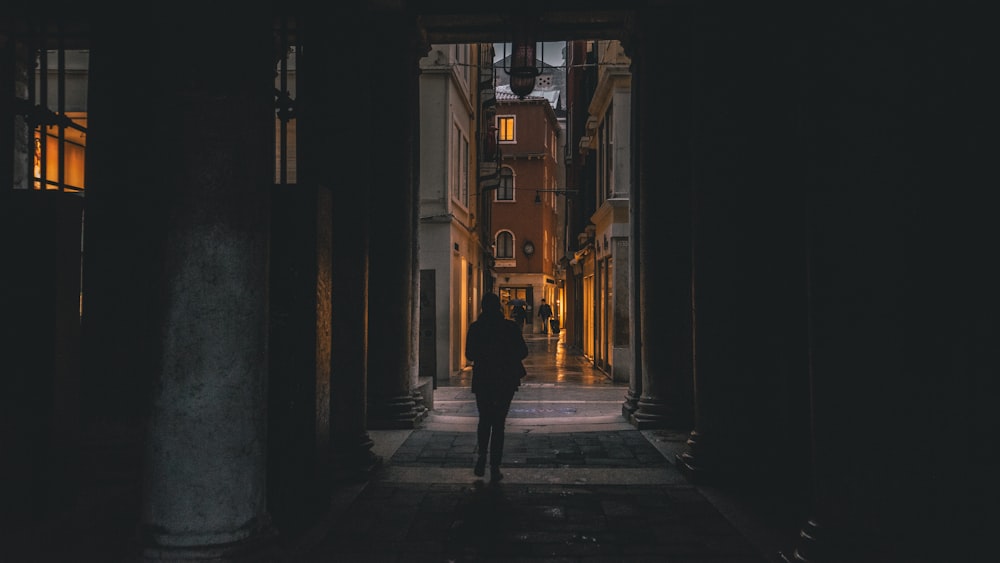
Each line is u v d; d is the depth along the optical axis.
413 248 10.38
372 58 9.23
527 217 45.09
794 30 6.05
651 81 9.21
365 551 4.45
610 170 17.56
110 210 6.19
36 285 5.16
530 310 45.41
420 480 6.35
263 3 3.93
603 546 4.55
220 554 3.54
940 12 3.28
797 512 5.31
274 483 4.72
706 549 4.48
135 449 6.07
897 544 3.34
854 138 3.49
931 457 3.30
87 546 4.37
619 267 16.08
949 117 3.27
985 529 3.22
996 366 3.23
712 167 6.30
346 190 6.79
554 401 12.43
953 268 3.28
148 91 6.25
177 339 3.63
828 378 3.60
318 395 5.11
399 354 9.23
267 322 3.93
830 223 3.60
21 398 5.07
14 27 6.38
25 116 6.27
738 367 6.18
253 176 3.79
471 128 21.22
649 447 7.89
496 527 4.95
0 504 4.94
